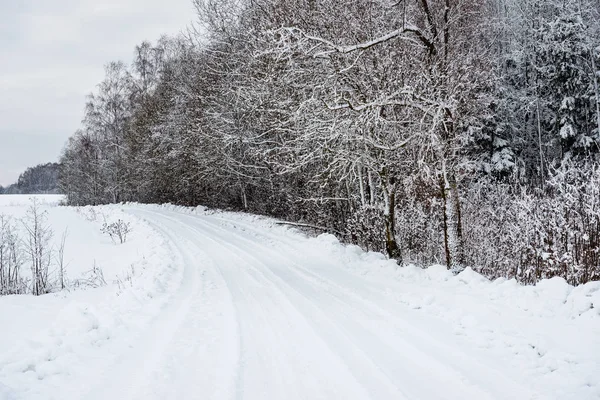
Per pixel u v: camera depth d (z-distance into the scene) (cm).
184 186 3106
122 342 552
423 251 1407
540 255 1056
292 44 1062
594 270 920
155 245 1533
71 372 454
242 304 732
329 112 1098
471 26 1328
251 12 1991
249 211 2580
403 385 404
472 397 376
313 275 958
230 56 2238
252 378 430
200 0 2434
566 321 539
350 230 1537
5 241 1269
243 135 2192
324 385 410
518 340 491
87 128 4644
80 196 4953
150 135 3291
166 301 766
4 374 444
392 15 1196
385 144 1076
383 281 870
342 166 1220
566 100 2323
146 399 388
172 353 504
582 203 1034
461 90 1072
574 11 2475
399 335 544
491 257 1301
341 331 566
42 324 680
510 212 1300
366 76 1100
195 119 2475
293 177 1958
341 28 1169
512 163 2147
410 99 986
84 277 1256
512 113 2442
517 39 2639
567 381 393
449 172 1003
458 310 609
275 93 1638
